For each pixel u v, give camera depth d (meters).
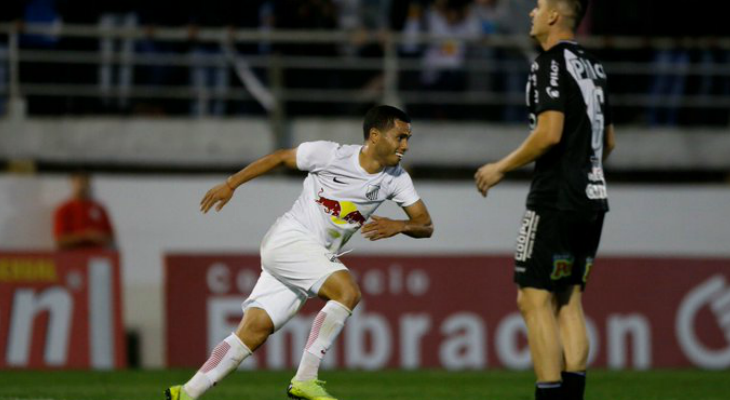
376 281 40.78
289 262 20.12
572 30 19.95
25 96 45.78
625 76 49.47
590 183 19.39
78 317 39.00
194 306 40.34
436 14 48.31
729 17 50.47
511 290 41.78
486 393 30.33
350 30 48.00
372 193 20.53
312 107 49.06
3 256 38.56
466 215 45.56
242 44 46.91
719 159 48.81
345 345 40.16
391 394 30.00
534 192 19.53
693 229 46.84
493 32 48.62
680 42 47.94
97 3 46.66
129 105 46.69
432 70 47.62
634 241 46.50
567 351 19.94
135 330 43.03
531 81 19.58
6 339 38.12
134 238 43.47
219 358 19.86
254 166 20.41
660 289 42.47
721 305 42.69
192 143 46.06
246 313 20.38
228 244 44.06
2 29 44.03
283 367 39.62
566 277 19.56
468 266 41.62
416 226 20.45
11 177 43.06
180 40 45.91
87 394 28.55
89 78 45.88
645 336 42.06
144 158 45.78
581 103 19.28
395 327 40.62
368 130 20.28
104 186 43.50
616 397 29.23
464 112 49.09
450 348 40.91
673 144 48.56
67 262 39.22
